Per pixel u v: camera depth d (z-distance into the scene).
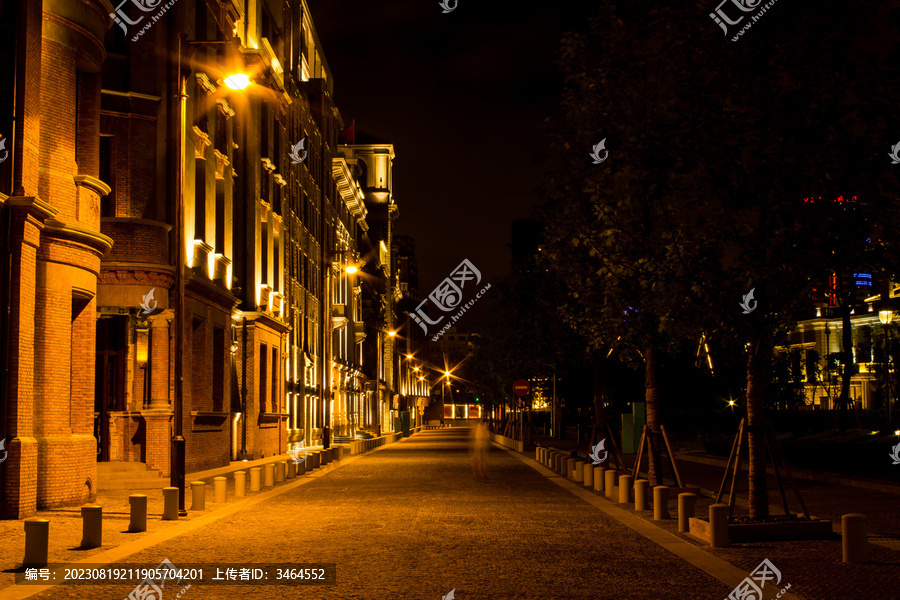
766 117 14.27
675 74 14.74
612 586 9.80
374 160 106.88
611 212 15.62
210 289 30.50
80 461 19.28
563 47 17.05
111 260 24.77
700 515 16.66
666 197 15.14
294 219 49.78
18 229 17.25
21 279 17.31
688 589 9.60
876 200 14.13
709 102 14.36
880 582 9.95
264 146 42.38
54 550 12.82
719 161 14.35
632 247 15.78
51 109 18.97
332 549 12.74
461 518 16.64
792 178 14.09
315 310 57.53
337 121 69.12
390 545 13.11
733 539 13.28
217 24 33.44
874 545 12.76
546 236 22.83
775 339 15.46
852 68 14.02
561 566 11.17
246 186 39.25
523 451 47.34
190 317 29.02
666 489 16.28
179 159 18.44
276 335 43.03
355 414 78.50
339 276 70.31
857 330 73.88
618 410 53.31
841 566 11.04
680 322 15.21
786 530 13.44
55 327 18.80
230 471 30.64
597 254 16.12
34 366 18.52
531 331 41.78
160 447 26.08
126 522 16.28
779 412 45.62
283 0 48.66
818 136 14.04
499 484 25.02
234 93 36.59
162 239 25.67
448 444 61.25
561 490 23.00
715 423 48.62
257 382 38.94
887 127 14.03
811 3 13.98
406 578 10.35
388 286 107.62
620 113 16.45
